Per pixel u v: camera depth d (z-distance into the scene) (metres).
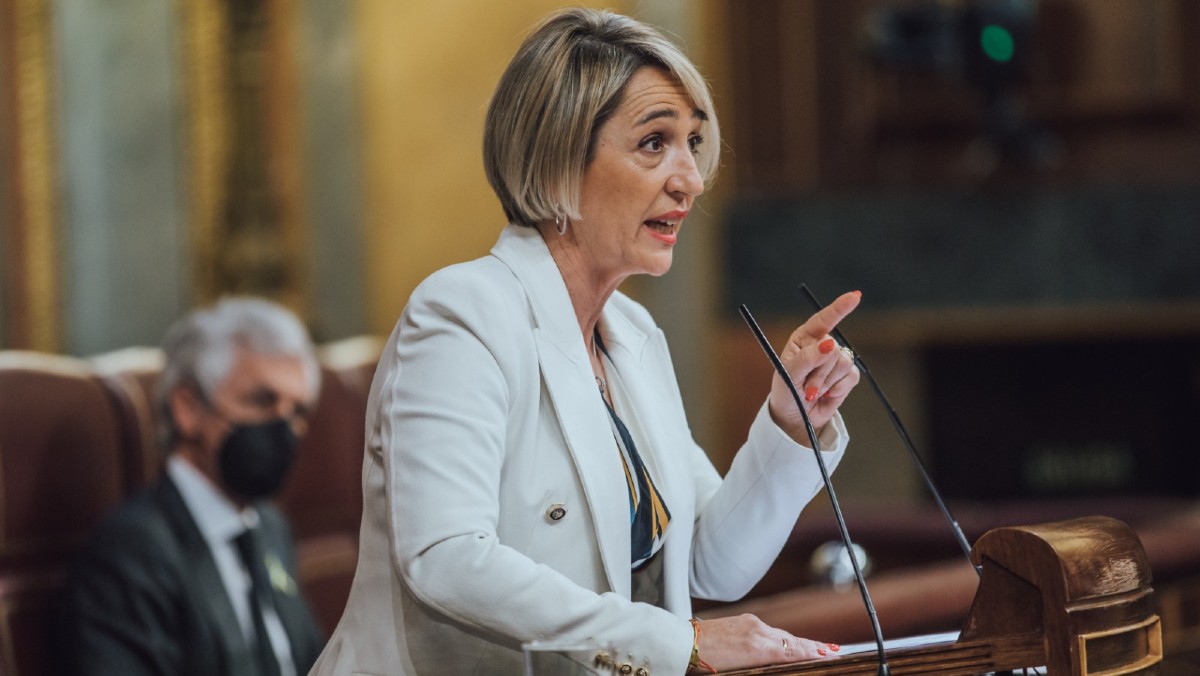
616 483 6.40
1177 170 26.09
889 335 26.80
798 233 26.83
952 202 26.64
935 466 27.52
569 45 6.51
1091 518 6.10
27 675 11.38
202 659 11.84
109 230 24.17
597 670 5.51
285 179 24.78
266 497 12.77
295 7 24.73
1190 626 11.97
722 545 7.16
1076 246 26.36
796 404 6.83
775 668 5.58
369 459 6.43
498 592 5.70
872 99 26.81
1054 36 26.47
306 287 24.89
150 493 12.33
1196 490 27.42
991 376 27.66
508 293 6.44
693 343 26.03
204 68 24.31
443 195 24.88
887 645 6.07
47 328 23.48
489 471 5.99
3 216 23.19
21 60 23.19
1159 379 27.52
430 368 6.11
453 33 24.84
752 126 27.09
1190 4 25.89
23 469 11.63
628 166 6.44
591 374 6.53
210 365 12.50
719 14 26.67
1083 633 5.54
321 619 14.29
